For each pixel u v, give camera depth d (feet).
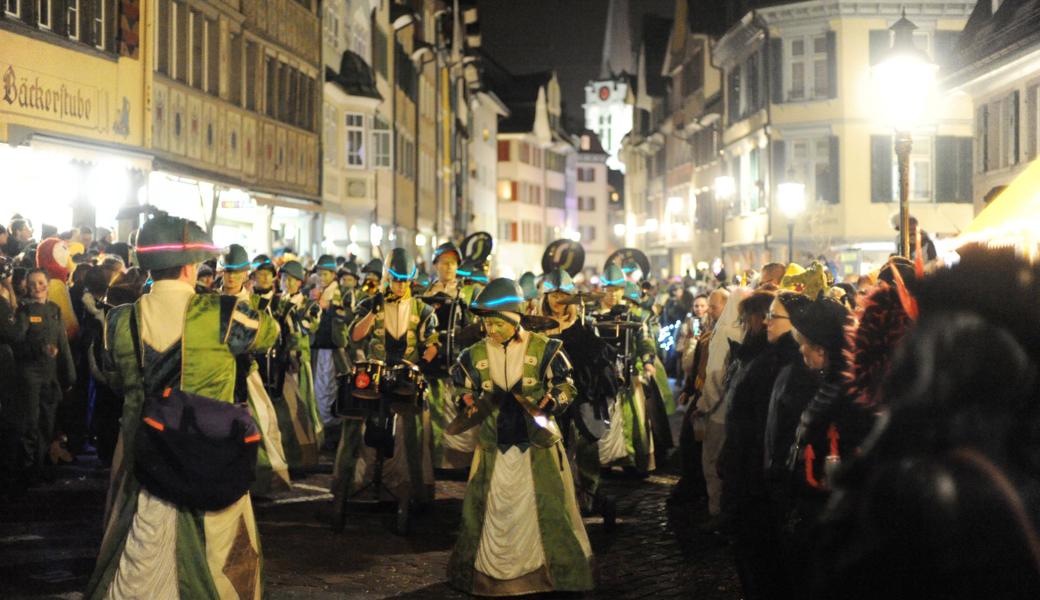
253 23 96.37
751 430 22.56
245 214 99.45
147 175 73.20
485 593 25.91
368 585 27.04
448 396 41.19
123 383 20.30
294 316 40.40
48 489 38.09
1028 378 8.09
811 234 132.87
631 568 29.22
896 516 8.02
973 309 8.34
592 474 33.68
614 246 418.72
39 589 25.55
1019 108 81.35
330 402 50.83
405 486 32.91
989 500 7.82
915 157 128.88
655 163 244.83
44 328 38.70
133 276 41.14
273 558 29.53
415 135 166.71
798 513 18.63
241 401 20.43
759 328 23.88
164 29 78.07
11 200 60.85
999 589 7.77
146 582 19.42
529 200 327.47
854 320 13.03
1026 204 11.71
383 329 32.63
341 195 127.85
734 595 26.55
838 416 17.97
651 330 48.06
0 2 59.77
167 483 19.30
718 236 175.73
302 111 110.42
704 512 36.94
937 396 8.19
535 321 27.48
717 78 183.11
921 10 128.98
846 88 132.05
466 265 45.19
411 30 163.12
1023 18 76.79
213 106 86.99
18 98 60.95
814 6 131.85
